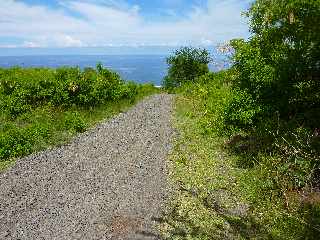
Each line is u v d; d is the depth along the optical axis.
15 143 16.80
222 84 33.81
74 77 26.75
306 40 14.67
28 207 11.77
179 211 11.62
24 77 25.88
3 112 22.11
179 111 27.72
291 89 16.11
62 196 12.55
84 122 21.70
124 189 13.17
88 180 13.91
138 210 11.66
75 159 16.14
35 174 14.37
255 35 16.75
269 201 12.09
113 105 28.22
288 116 16.81
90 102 26.22
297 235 10.34
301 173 12.85
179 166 15.41
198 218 11.23
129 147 18.02
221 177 14.15
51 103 24.59
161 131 21.27
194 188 13.30
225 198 12.55
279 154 14.31
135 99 33.25
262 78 16.25
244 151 16.27
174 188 13.27
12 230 10.44
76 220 11.00
